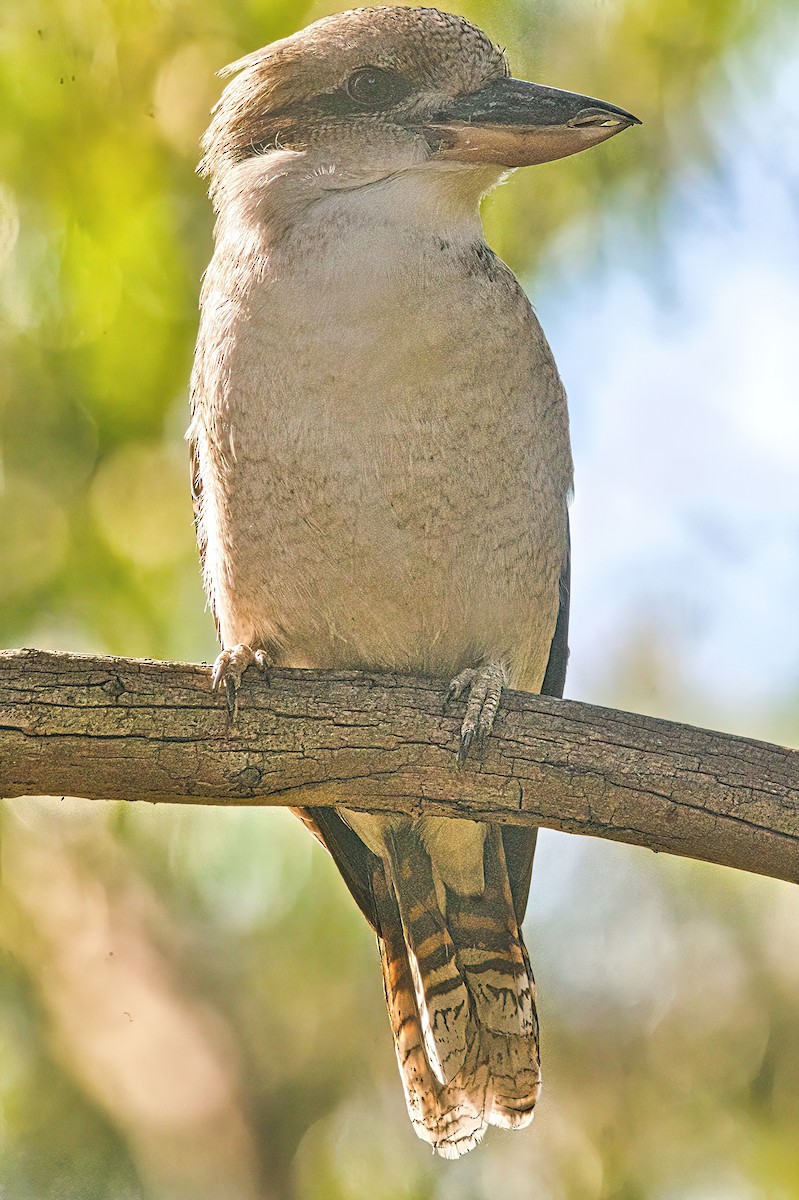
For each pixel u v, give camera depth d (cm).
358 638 867
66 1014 1255
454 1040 902
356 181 862
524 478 853
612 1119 1274
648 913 1350
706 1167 1257
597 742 758
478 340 832
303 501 834
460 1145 902
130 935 1255
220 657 769
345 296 827
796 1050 1290
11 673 740
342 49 873
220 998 1287
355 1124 1273
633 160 1186
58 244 1105
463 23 884
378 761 763
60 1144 1255
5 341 1109
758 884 1339
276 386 826
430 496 833
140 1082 1270
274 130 881
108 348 1107
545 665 920
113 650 1095
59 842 1228
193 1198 1267
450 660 877
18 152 1107
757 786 746
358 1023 1288
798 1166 1227
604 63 1181
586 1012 1323
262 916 1229
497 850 895
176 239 1120
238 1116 1278
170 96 1118
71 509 1108
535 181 1178
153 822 1198
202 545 964
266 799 768
